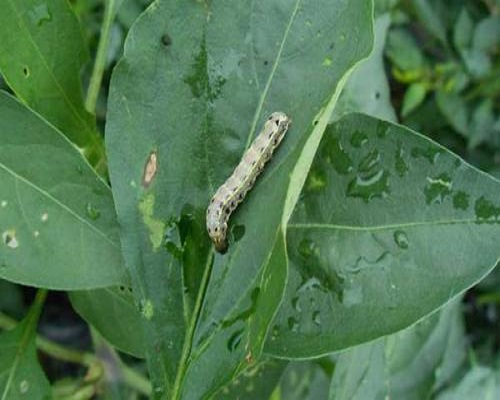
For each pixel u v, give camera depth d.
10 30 0.24
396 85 0.54
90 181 0.23
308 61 0.22
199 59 0.22
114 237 0.23
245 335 0.20
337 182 0.22
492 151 0.52
